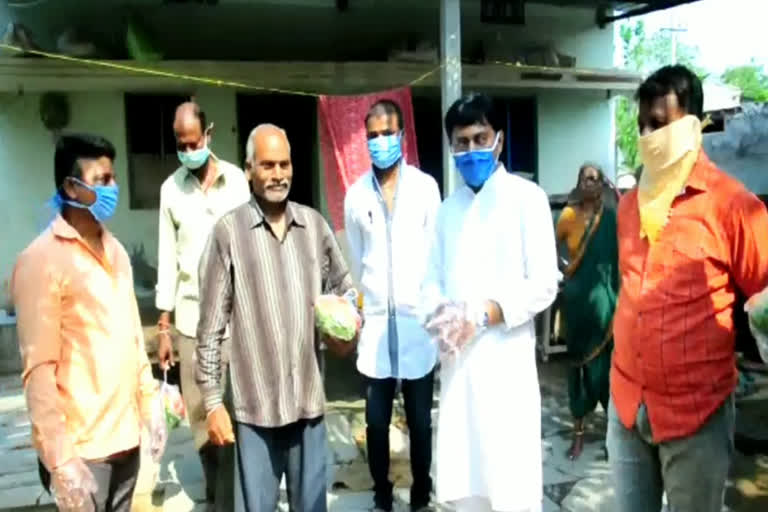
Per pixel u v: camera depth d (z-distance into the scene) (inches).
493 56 284.8
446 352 92.6
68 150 85.3
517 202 97.8
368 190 135.0
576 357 161.2
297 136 290.4
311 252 99.4
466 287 99.9
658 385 84.3
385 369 130.4
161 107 268.7
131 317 93.0
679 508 86.4
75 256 85.6
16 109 257.1
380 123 130.6
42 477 87.9
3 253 260.5
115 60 247.0
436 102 295.4
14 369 246.8
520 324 96.2
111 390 87.3
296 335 95.8
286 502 144.5
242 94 275.1
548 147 314.0
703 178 81.7
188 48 269.7
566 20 312.2
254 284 94.9
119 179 266.1
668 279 82.7
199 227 136.5
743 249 79.2
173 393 104.1
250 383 94.6
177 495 151.0
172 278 139.2
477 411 98.3
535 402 99.2
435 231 105.7
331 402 213.0
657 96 82.7
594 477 154.2
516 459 97.6
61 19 255.9
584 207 175.2
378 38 289.0
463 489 101.2
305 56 283.0
